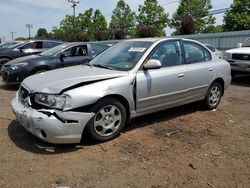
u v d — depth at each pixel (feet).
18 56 38.22
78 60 28.84
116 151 13.28
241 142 14.67
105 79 14.14
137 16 164.45
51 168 11.69
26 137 14.67
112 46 18.66
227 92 27.71
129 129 16.14
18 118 13.84
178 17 155.63
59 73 15.14
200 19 152.66
